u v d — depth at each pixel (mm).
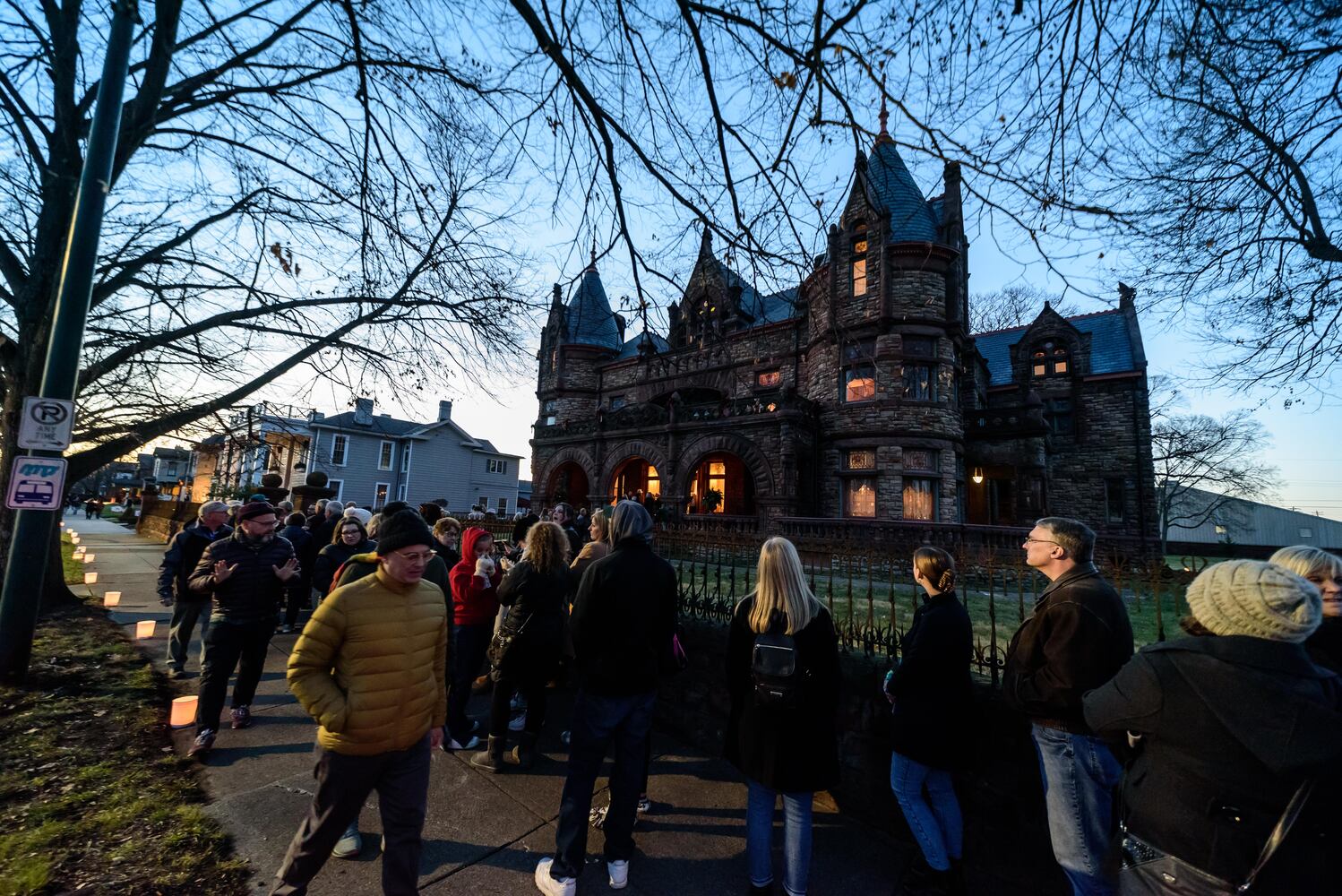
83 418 7965
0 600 4691
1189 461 29812
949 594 2848
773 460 15914
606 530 4699
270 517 4164
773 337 19984
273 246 5520
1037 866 2791
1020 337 25188
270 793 3338
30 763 3436
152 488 23125
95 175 4668
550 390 27812
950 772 2723
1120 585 3859
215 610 4000
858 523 12266
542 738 4395
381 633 2244
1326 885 1206
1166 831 1456
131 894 2416
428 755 2416
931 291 16125
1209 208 5398
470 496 38656
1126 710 1604
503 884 2691
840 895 2754
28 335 5812
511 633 3889
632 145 3492
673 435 18734
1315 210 5148
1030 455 18062
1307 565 2246
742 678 2752
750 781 2666
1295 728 1271
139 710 4391
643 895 2678
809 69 2896
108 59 4703
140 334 7043
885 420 15789
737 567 8117
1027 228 2957
